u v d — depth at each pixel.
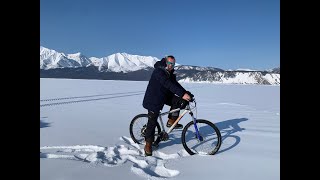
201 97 22.28
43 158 4.29
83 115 9.55
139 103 14.53
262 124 8.16
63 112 10.27
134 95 20.88
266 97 23.72
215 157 4.63
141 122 5.41
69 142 5.42
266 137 6.24
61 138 5.75
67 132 6.42
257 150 5.09
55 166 3.96
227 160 4.48
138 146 5.23
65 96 18.27
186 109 4.84
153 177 3.68
